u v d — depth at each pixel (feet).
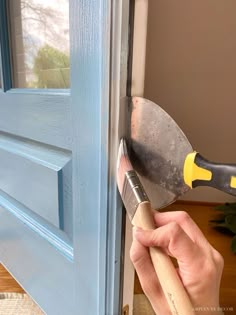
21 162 2.18
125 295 1.62
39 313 2.48
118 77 1.31
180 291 1.02
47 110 1.81
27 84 2.24
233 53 5.54
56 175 1.82
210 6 5.37
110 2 1.25
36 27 2.03
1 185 2.54
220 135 5.96
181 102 5.93
